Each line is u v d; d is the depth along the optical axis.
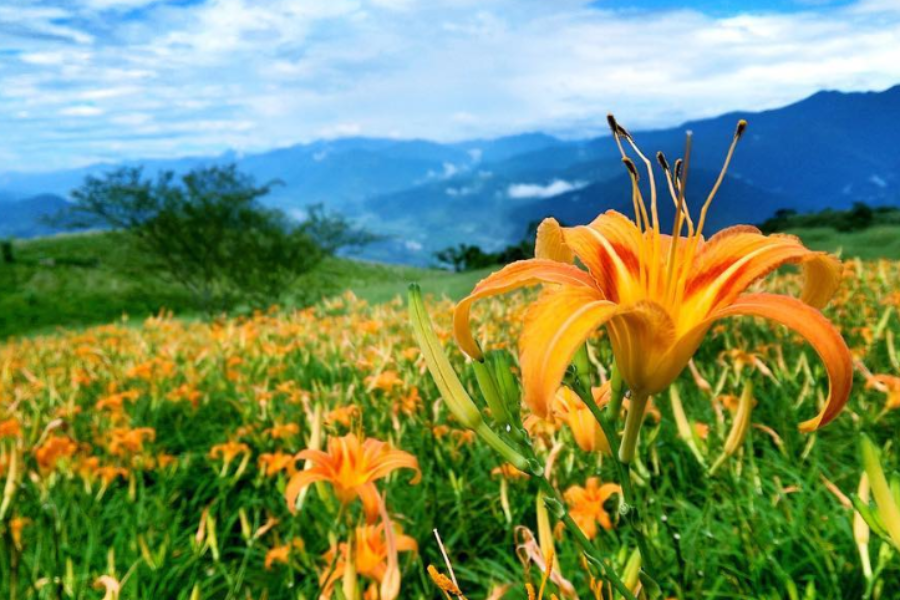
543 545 1.46
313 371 6.21
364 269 40.59
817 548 2.38
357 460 2.01
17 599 2.60
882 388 2.75
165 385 6.05
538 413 0.90
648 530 2.26
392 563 1.68
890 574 2.21
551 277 1.07
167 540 3.21
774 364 4.04
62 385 6.46
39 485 3.51
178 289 33.16
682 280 1.17
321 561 3.20
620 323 1.04
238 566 3.56
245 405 5.30
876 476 1.02
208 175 21.72
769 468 3.16
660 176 1.33
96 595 3.01
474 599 3.08
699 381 2.76
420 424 4.00
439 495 3.76
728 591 2.36
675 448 3.61
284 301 22.64
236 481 4.25
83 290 33.28
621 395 1.11
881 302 5.83
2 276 34.78
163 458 4.29
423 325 1.04
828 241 20.11
